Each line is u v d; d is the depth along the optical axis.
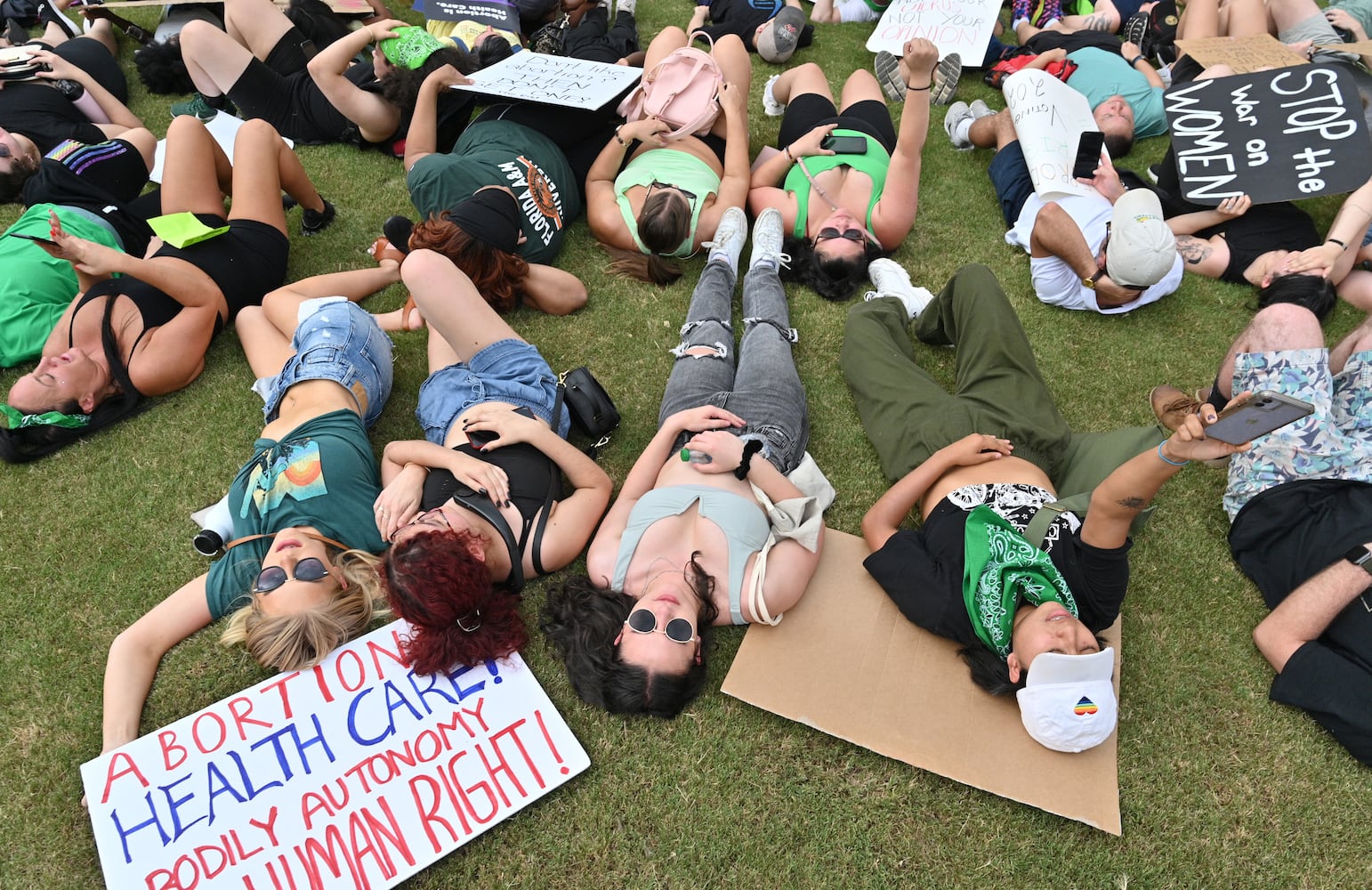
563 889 2.16
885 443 3.00
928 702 2.44
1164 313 3.60
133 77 4.91
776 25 4.91
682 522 2.59
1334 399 2.76
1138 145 4.47
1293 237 3.58
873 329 3.29
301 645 2.36
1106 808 2.23
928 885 2.17
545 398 2.98
